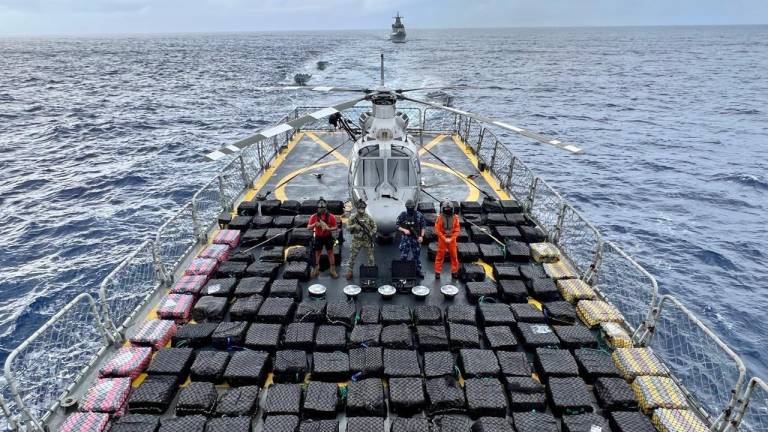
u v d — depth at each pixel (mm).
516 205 14125
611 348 8703
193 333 8680
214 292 9844
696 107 68188
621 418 6980
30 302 19328
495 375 7727
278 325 8836
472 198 15914
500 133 49531
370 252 11047
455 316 9125
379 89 13805
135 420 6824
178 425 6723
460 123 22953
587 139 48781
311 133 23031
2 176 35375
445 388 7414
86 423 6895
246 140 9891
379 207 11711
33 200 30562
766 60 155250
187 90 81812
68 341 15852
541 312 9281
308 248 11719
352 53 162625
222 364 7906
